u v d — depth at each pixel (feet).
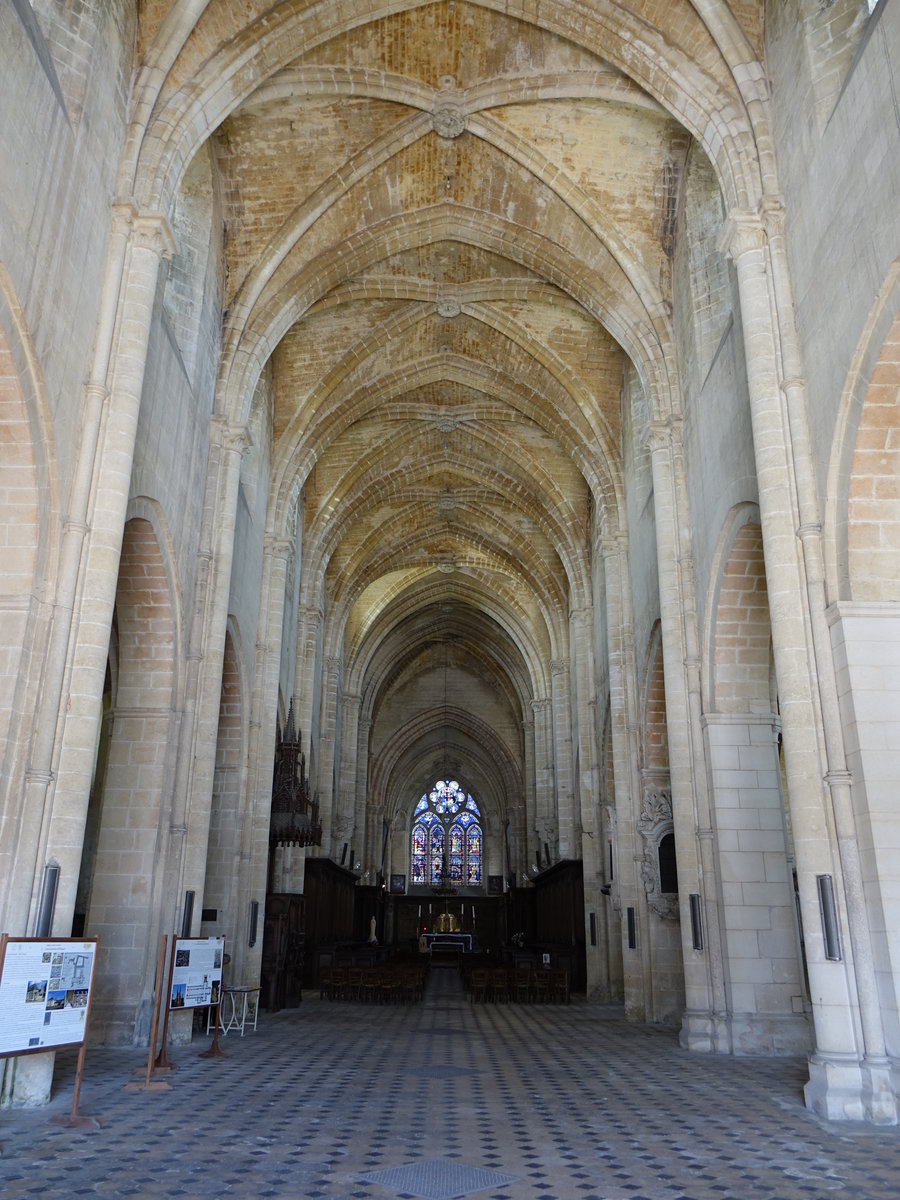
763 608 48.08
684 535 54.54
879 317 30.25
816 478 35.17
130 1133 25.08
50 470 33.17
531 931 136.05
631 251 57.88
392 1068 38.04
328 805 105.60
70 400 34.45
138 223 38.91
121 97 39.24
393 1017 64.23
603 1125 27.17
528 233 61.31
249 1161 22.16
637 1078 36.32
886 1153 24.04
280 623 71.87
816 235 35.35
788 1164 22.75
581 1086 34.24
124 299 37.93
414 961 118.32
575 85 50.80
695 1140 25.36
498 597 127.03
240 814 63.72
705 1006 47.34
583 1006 77.82
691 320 53.62
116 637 51.47
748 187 40.32
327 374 74.90
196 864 48.08
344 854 122.62
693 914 48.57
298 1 43.52
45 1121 26.43
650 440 57.31
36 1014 25.11
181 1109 28.50
